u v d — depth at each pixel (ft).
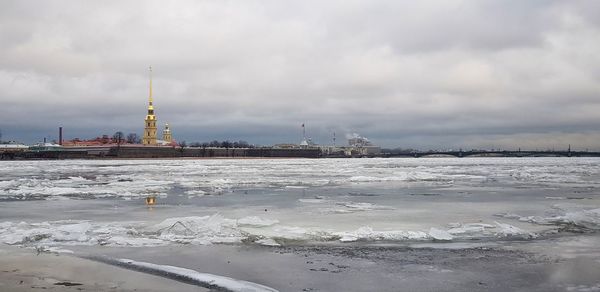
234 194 116.16
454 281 37.91
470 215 75.66
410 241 54.08
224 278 38.32
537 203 93.61
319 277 39.17
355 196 109.50
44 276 39.37
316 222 68.08
